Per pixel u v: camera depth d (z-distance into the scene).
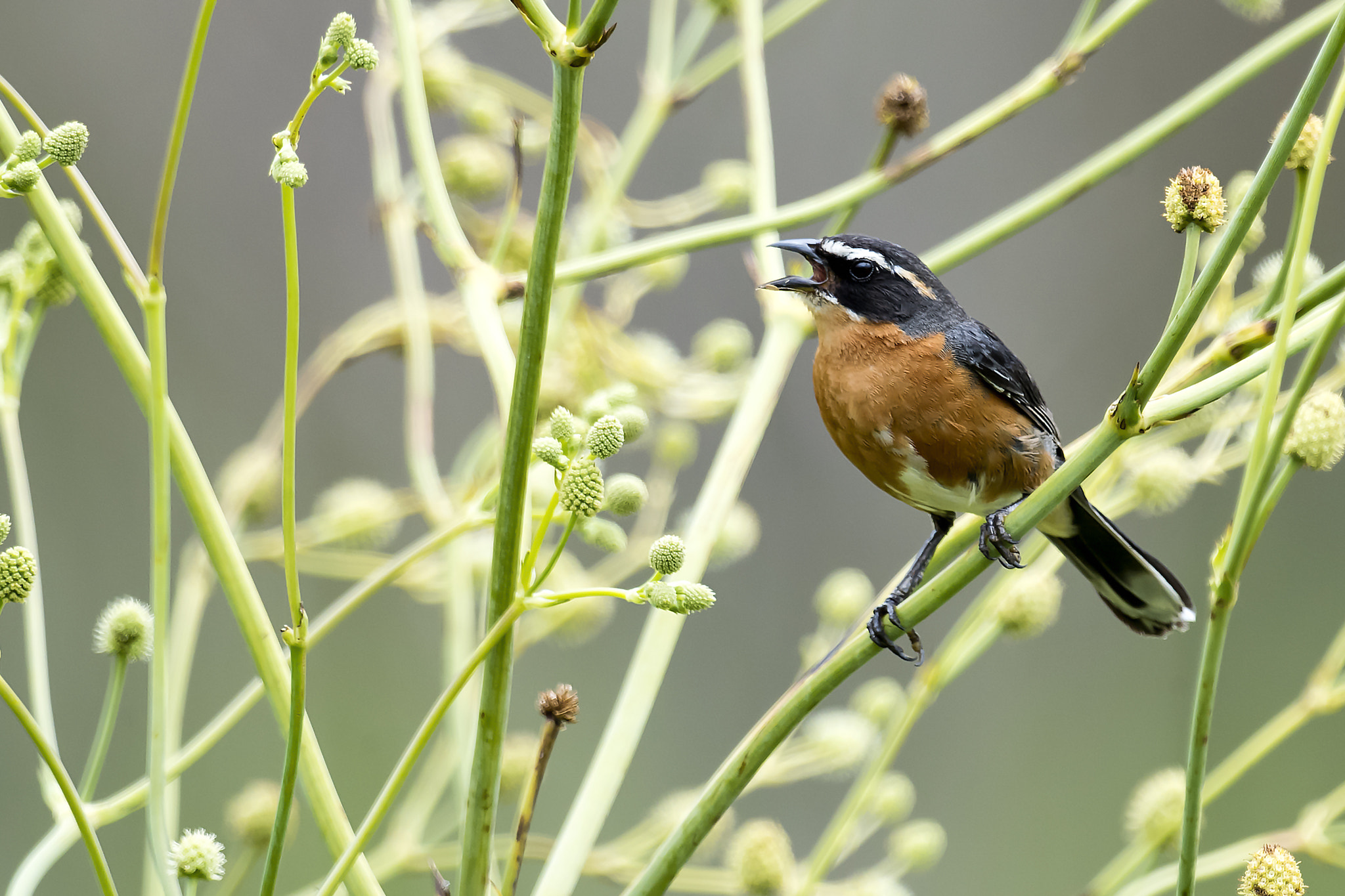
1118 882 8.02
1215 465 8.60
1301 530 16.47
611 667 14.91
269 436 10.12
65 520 13.91
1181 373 6.31
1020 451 8.93
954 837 15.38
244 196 15.66
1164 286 17.72
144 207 15.35
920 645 8.23
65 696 13.14
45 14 15.60
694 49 10.51
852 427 9.25
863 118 17.34
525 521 6.75
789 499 16.44
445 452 15.32
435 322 10.48
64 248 5.64
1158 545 16.64
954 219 17.72
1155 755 15.71
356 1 16.31
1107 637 16.52
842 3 17.72
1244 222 5.03
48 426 14.09
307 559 9.48
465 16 10.78
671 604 4.74
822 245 9.32
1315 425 6.09
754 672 15.66
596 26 4.68
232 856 8.44
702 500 7.90
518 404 4.93
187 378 14.87
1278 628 16.05
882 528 16.34
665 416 11.70
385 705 13.62
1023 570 8.04
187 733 13.04
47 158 4.86
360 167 15.88
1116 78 18.36
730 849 8.62
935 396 8.91
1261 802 14.98
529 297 4.87
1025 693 16.27
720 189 11.19
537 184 11.80
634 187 16.48
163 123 15.66
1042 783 15.70
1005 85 17.95
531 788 5.53
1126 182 18.19
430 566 9.66
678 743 15.02
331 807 5.55
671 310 16.03
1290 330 5.09
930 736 15.98
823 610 9.41
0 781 12.52
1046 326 17.62
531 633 9.46
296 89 15.97
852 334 9.16
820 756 8.76
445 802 9.98
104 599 13.75
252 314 15.30
